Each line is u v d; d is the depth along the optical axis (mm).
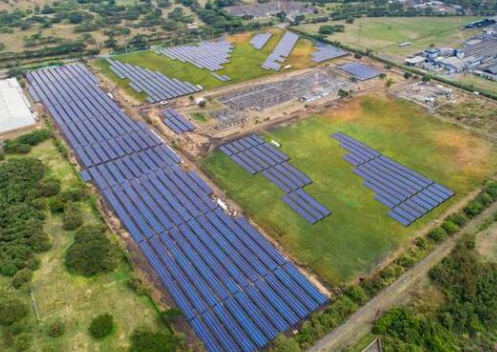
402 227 83438
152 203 88750
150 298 67750
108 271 72125
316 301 68125
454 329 64375
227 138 112375
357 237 81125
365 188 94125
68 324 63250
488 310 66000
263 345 61344
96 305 66438
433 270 72875
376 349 61062
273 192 92812
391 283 71375
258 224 84375
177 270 73250
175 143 109812
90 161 101375
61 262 73750
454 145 109125
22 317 63688
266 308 67062
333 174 98562
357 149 107500
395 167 100750
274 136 113062
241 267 74312
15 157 100875
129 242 79438
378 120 121562
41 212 83125
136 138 111000
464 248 76750
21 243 74812
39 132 109500
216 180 96750
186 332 63000
